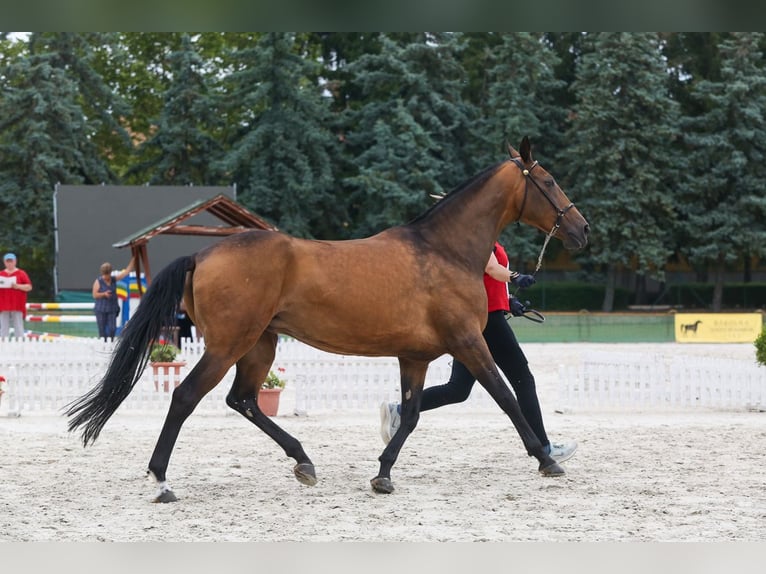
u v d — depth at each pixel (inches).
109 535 244.2
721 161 1825.8
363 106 1945.1
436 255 305.9
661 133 1779.0
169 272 285.7
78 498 292.4
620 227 1784.0
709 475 329.7
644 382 538.3
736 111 1825.8
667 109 1811.0
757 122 1830.7
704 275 2039.9
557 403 527.8
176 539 240.1
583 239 329.1
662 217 1838.1
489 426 463.8
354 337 293.4
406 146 1758.1
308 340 296.8
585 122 1803.6
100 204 1444.4
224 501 288.0
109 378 280.5
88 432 281.4
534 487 309.9
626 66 1779.0
